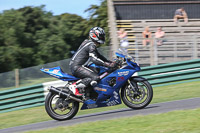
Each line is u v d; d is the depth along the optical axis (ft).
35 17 181.27
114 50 86.22
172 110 50.19
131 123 42.09
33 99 82.79
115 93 52.54
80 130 40.91
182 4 139.13
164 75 88.53
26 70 84.94
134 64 51.98
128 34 129.49
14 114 74.49
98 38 52.01
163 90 80.53
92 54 50.88
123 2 139.13
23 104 82.33
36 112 72.64
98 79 50.90
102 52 86.22
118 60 51.65
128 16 138.00
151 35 118.21
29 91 82.94
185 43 94.17
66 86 53.06
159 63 93.56
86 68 51.85
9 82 84.23
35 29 180.55
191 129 36.96
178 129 37.37
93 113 60.75
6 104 82.33
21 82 84.84
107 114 54.34
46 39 175.94
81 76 51.65
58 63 85.92
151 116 45.27
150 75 88.33
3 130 53.06
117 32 121.08
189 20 135.33
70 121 51.49
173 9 139.03
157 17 138.92
